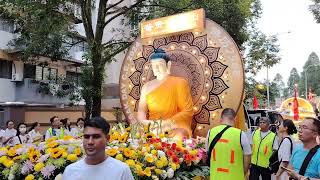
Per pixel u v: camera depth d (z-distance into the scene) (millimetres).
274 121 17438
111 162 3301
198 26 9680
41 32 14250
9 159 5840
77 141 6234
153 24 10469
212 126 9422
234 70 9281
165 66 9859
